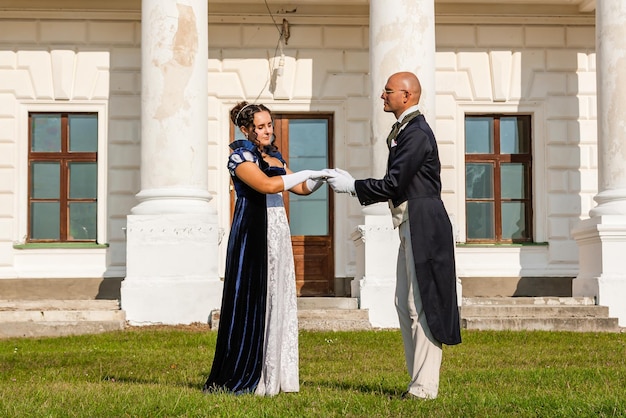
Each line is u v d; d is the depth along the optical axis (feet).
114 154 68.74
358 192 25.32
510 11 70.95
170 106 57.36
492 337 49.57
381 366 36.78
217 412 23.34
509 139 71.67
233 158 26.53
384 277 56.85
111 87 69.05
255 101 69.67
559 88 71.36
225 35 69.82
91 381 32.37
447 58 71.00
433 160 25.04
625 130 60.34
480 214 71.41
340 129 70.03
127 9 69.10
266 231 26.63
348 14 70.13
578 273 65.05
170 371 35.14
